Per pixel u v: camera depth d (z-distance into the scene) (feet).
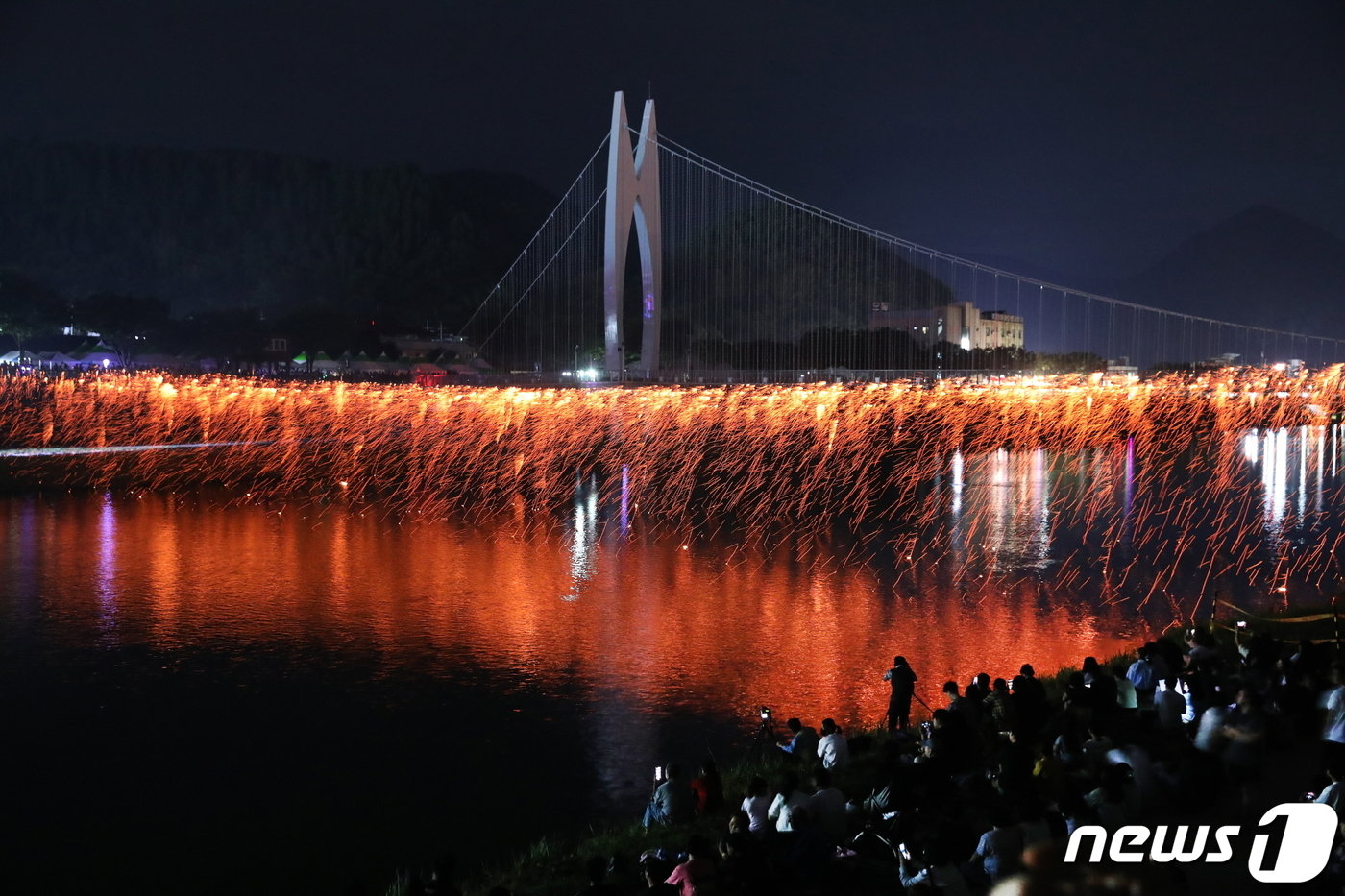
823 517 152.05
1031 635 88.79
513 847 48.75
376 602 98.53
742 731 64.59
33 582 104.83
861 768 44.39
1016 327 485.97
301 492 168.55
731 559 121.60
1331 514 155.53
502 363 463.42
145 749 61.72
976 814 36.01
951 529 142.31
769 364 407.03
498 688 73.36
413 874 46.19
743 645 84.48
